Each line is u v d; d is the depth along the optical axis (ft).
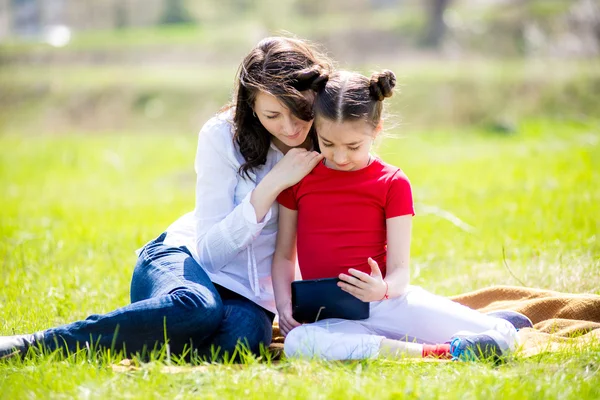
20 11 258.98
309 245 22.67
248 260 23.15
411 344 21.18
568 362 19.53
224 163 23.34
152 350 20.72
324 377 18.62
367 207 22.34
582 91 137.90
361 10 262.06
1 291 29.96
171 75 170.60
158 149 112.98
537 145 83.51
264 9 247.70
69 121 154.10
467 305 26.61
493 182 56.90
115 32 236.84
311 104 21.95
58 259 36.68
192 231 24.29
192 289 20.93
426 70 158.92
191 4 266.98
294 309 21.75
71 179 88.17
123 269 34.01
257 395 17.62
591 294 25.89
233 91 23.44
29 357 20.49
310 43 24.45
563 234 35.24
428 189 56.75
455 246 36.68
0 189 79.77
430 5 194.39
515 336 21.57
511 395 17.42
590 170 53.26
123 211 56.59
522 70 153.48
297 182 22.63
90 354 20.06
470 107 138.62
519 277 29.68
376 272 21.26
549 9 188.14
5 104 161.58
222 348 21.39
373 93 21.63
